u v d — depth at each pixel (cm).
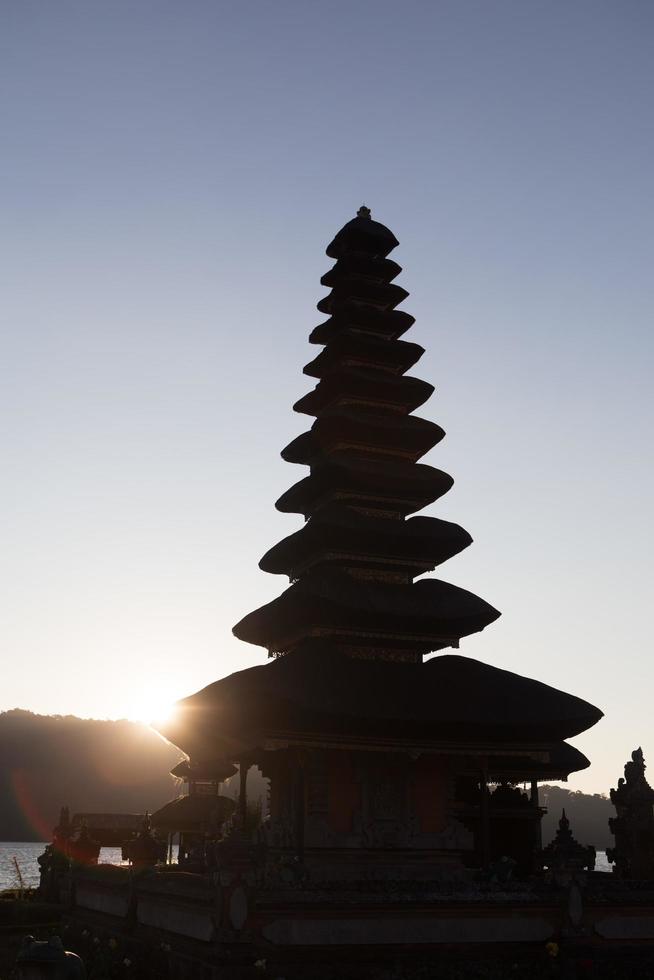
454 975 3416
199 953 3384
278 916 3284
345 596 4325
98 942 4441
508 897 3566
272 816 4466
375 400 4969
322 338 5225
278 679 3959
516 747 4216
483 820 4191
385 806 4222
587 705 4225
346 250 5259
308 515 5116
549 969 3534
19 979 2697
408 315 5106
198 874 3891
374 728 4034
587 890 3712
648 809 4384
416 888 3547
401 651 4494
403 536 4588
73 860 5900
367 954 3341
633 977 3622
